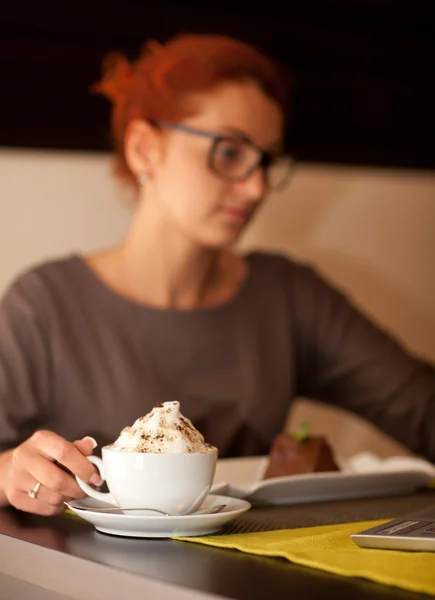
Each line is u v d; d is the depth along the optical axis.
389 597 0.59
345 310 2.03
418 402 1.94
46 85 2.10
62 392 1.69
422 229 2.55
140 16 2.21
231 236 1.72
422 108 2.54
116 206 2.17
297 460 1.23
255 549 0.73
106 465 0.82
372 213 2.49
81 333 1.73
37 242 2.07
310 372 2.04
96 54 2.16
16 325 1.69
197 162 1.68
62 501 0.91
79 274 1.80
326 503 1.07
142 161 1.76
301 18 2.39
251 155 1.70
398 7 2.48
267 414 1.81
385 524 0.78
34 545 0.78
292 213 2.37
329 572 0.66
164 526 0.78
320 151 2.42
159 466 0.79
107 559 0.71
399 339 2.52
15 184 2.05
